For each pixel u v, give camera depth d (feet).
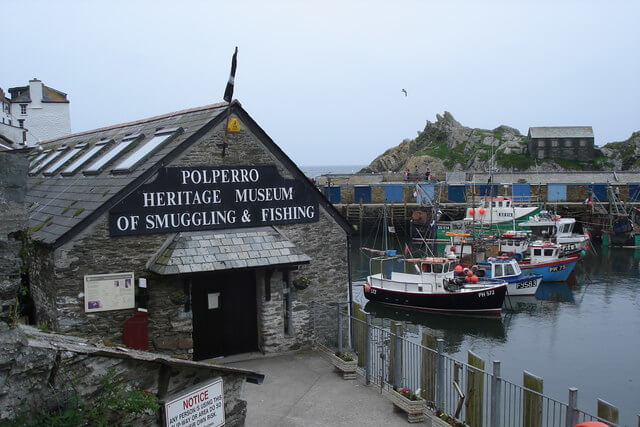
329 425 38.14
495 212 169.37
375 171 324.80
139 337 45.24
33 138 160.86
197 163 48.21
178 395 26.55
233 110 49.14
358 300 119.85
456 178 244.42
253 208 50.70
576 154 286.66
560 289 125.08
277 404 41.42
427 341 42.09
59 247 43.14
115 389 23.85
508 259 118.01
